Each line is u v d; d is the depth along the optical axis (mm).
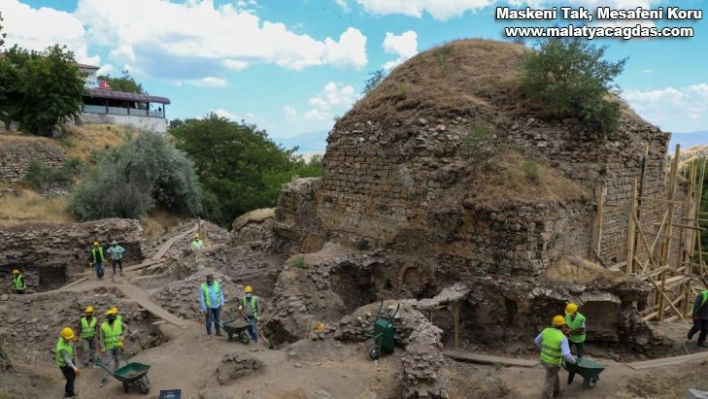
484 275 13906
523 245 13141
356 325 12516
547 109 16172
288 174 42531
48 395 11781
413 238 16375
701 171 17562
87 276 22641
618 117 15133
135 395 11266
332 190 19641
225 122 45969
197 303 16938
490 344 13750
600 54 15477
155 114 56031
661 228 15945
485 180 14672
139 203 31672
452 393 10430
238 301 17109
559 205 13758
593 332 13133
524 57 18328
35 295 18562
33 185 32844
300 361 11656
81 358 14594
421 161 16422
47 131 38531
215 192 42812
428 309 13172
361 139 18391
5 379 11836
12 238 22781
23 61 38875
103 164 31859
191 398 10383
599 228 14859
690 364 11172
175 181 35375
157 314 16625
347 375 10820
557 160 15602
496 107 17250
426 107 17328
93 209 29984
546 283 12977
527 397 10156
